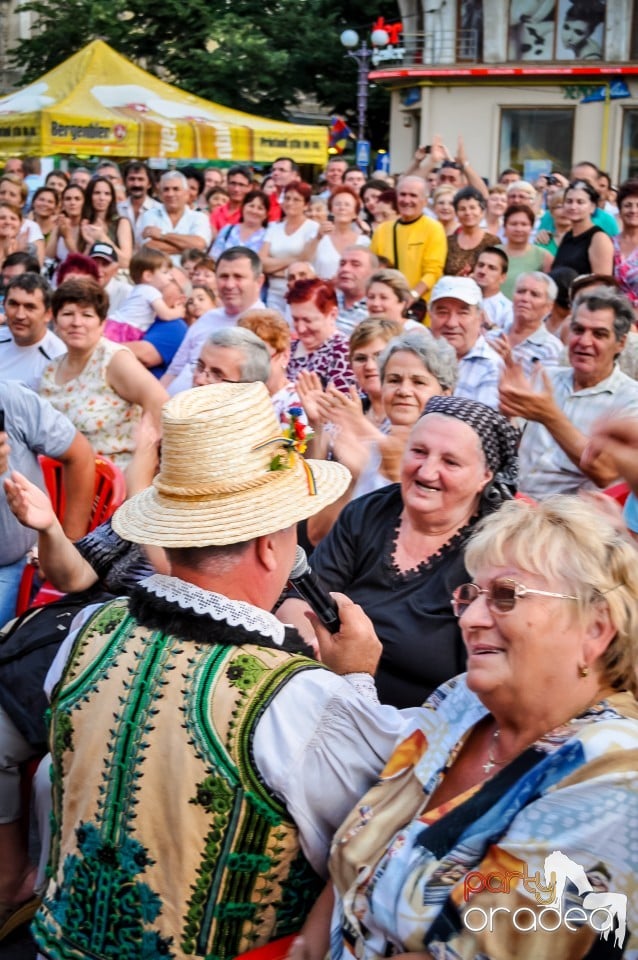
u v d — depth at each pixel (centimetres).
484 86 2939
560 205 1205
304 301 674
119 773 222
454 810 202
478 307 656
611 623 201
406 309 707
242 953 222
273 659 223
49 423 445
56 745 235
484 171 2983
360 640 263
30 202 1593
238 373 505
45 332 618
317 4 3628
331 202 1075
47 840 289
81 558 350
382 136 3700
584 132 2898
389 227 1021
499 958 189
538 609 200
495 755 210
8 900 353
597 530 204
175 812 217
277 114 3556
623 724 194
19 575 455
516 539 204
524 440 522
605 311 501
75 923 228
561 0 2873
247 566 232
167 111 1873
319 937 223
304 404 449
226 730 216
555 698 203
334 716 220
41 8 3481
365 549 346
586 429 506
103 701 227
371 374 549
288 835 220
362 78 2845
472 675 205
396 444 415
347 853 216
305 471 242
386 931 204
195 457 232
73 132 1795
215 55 3400
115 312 902
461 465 329
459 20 2948
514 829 192
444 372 435
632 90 2852
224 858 216
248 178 1450
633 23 2831
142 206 1412
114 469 457
